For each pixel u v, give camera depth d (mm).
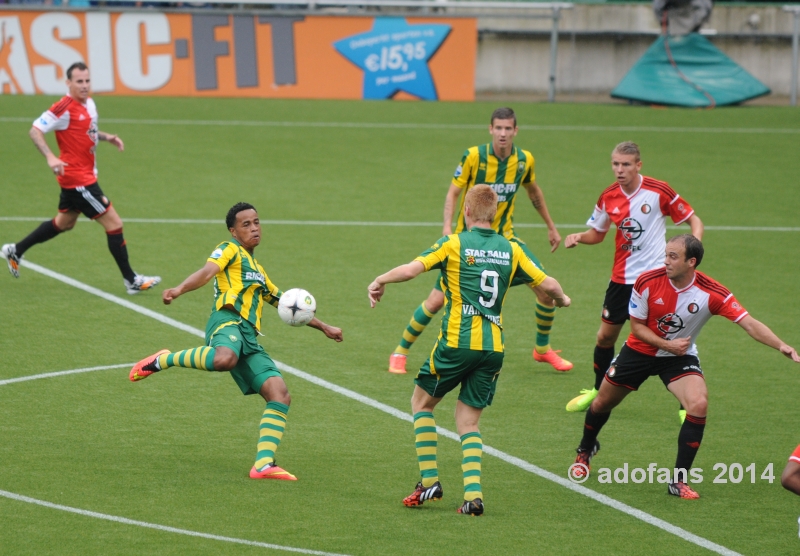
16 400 25516
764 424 25734
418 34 76750
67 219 35219
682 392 20922
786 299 37562
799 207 52500
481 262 19734
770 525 19516
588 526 19250
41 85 72438
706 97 78188
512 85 84312
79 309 33781
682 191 55094
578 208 51688
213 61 74812
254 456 22578
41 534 17938
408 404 26578
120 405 25562
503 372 29750
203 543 17812
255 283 22312
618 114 75438
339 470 21906
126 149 60000
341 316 34406
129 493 20047
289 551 17609
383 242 44312
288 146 62406
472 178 28844
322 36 75750
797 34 80625
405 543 18109
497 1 84312
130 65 73688
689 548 18328
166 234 44438
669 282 20594
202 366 21156
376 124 68938
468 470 19500
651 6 83625
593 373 29828
